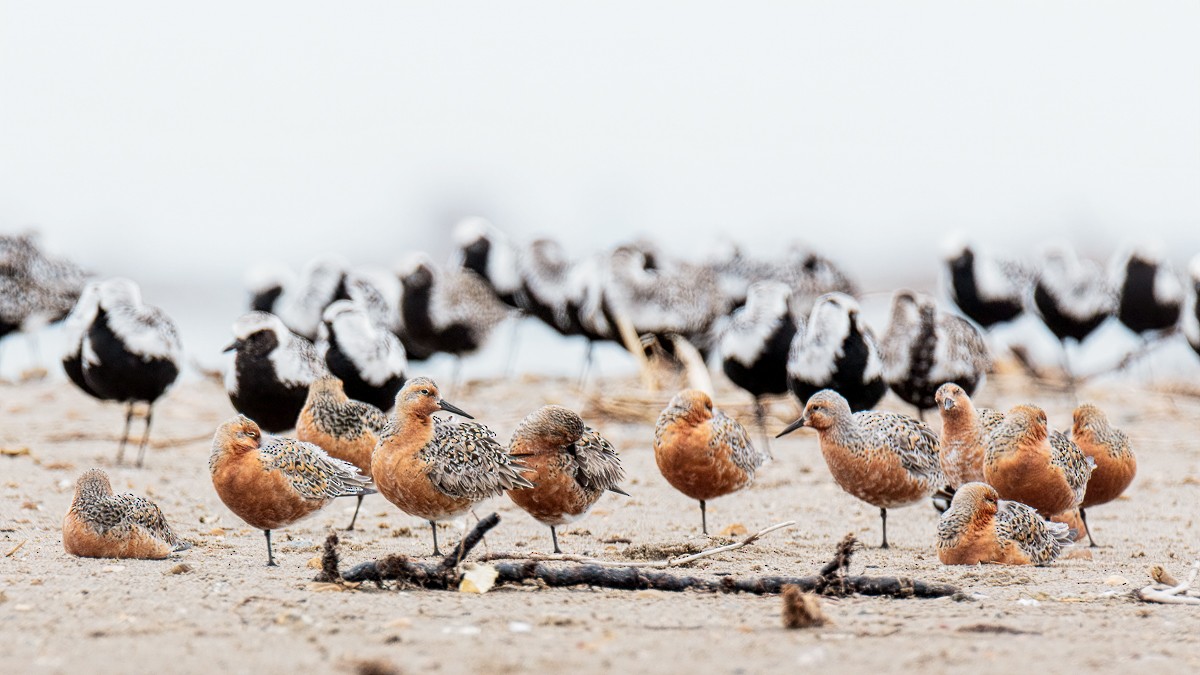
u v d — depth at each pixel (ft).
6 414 75.31
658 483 57.00
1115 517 50.65
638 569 34.37
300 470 39.01
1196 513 51.47
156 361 60.44
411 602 31.71
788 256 102.68
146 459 62.23
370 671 25.49
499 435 69.36
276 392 58.54
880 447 44.68
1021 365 94.17
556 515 41.27
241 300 149.79
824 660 26.96
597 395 80.89
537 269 103.55
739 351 68.08
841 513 51.19
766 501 53.47
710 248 108.06
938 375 63.57
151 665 26.21
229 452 38.34
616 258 89.30
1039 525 40.37
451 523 47.03
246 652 27.14
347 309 61.52
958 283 95.66
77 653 27.04
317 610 30.68
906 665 26.71
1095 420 46.65
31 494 50.42
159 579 34.63
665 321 87.30
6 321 88.84
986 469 43.78
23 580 34.22
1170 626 30.37
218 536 43.50
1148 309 92.63
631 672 25.91
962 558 39.68
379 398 61.31
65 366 63.93
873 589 33.60
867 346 61.77
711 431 45.21
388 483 38.91
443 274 90.58
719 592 33.58
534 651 27.27
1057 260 91.56
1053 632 29.66
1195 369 95.25
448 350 88.33
